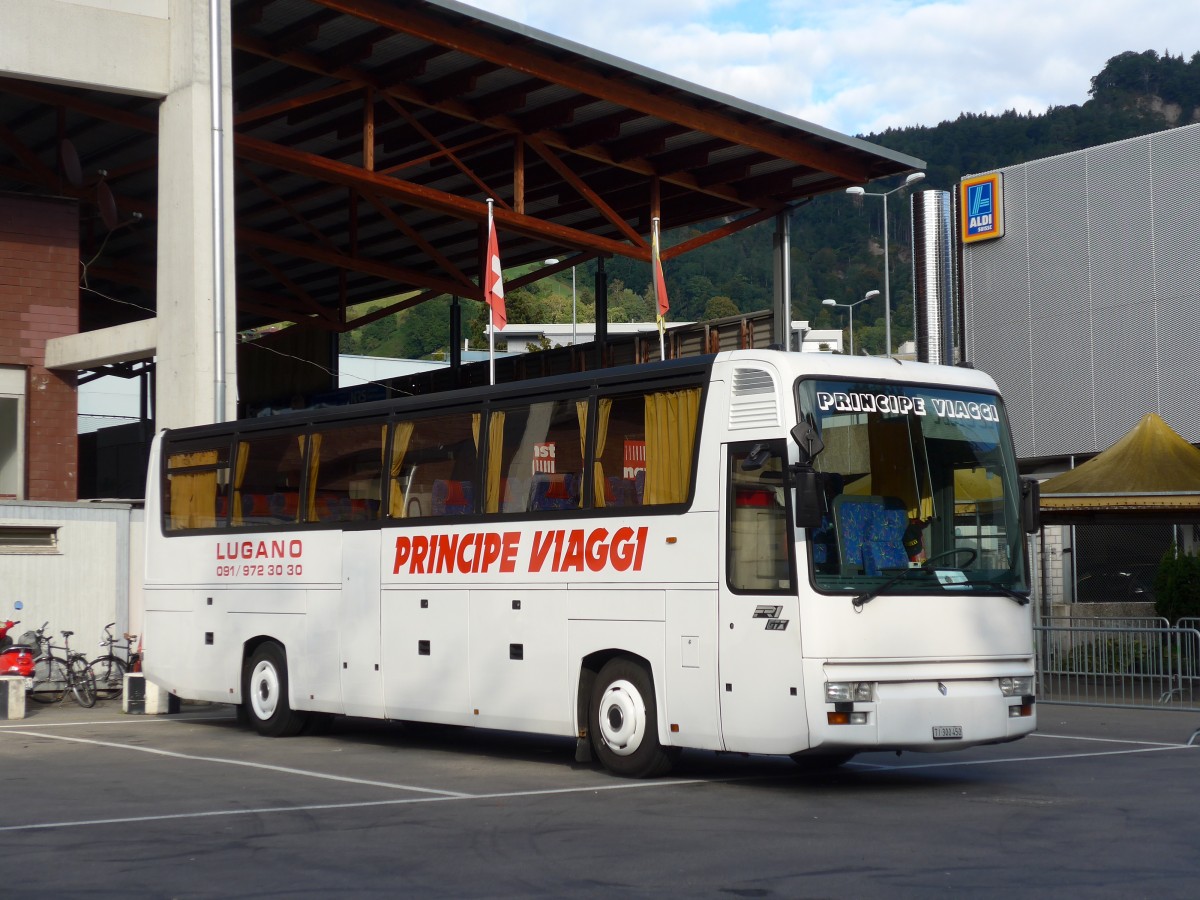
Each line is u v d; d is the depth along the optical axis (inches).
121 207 1424.7
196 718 765.9
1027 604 482.9
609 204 1444.4
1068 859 340.8
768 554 458.0
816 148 1264.8
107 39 887.7
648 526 496.7
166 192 908.0
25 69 861.2
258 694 663.1
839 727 439.5
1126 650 847.1
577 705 517.3
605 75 1119.0
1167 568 959.0
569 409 534.6
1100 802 438.0
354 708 609.6
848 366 474.6
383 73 1114.7
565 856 349.7
